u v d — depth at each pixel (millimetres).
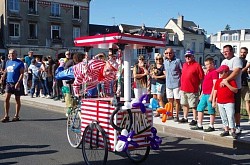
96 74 5688
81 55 7391
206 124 8320
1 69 15453
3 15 35406
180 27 56312
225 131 7066
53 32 38781
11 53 8938
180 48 54781
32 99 13320
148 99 5375
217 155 6117
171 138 7473
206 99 7555
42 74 13875
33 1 37094
